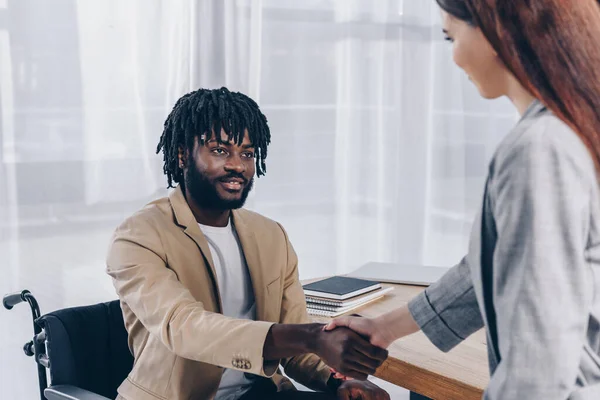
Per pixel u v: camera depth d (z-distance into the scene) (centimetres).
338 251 299
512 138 74
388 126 299
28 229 238
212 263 150
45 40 235
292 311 162
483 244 77
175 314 135
